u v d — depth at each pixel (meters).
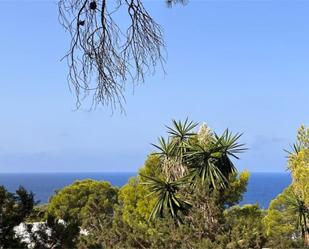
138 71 3.96
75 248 6.34
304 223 21.47
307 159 20.27
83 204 32.16
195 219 13.76
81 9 3.83
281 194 22.59
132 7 3.92
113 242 13.13
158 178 20.33
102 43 3.87
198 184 16.64
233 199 21.62
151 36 3.96
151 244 13.09
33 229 6.29
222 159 20.30
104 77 3.90
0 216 6.04
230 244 12.48
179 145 20.73
